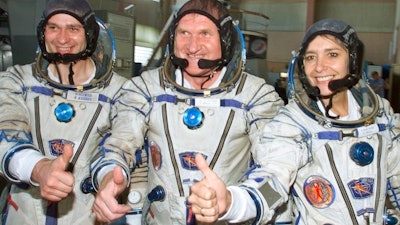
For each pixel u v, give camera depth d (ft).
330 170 4.97
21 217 6.01
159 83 5.74
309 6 43.47
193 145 5.54
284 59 44.27
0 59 18.61
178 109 5.59
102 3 22.67
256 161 5.02
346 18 45.75
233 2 41.50
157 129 5.62
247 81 5.77
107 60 6.41
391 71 30.78
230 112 5.57
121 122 5.61
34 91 6.01
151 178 5.84
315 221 5.05
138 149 5.62
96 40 6.17
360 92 5.35
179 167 5.57
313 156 5.01
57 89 6.07
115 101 6.18
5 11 17.34
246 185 4.38
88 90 6.16
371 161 4.99
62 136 5.97
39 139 5.93
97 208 4.24
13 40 15.84
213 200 3.67
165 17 29.01
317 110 5.19
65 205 5.98
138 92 5.74
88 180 5.98
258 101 5.65
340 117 5.24
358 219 4.96
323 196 4.98
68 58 5.94
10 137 5.12
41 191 4.33
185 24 5.41
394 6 44.04
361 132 5.01
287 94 5.34
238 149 5.68
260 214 4.25
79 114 6.04
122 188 4.32
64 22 5.89
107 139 5.57
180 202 5.54
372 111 5.14
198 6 5.45
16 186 6.14
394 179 5.28
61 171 4.23
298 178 5.09
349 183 4.95
